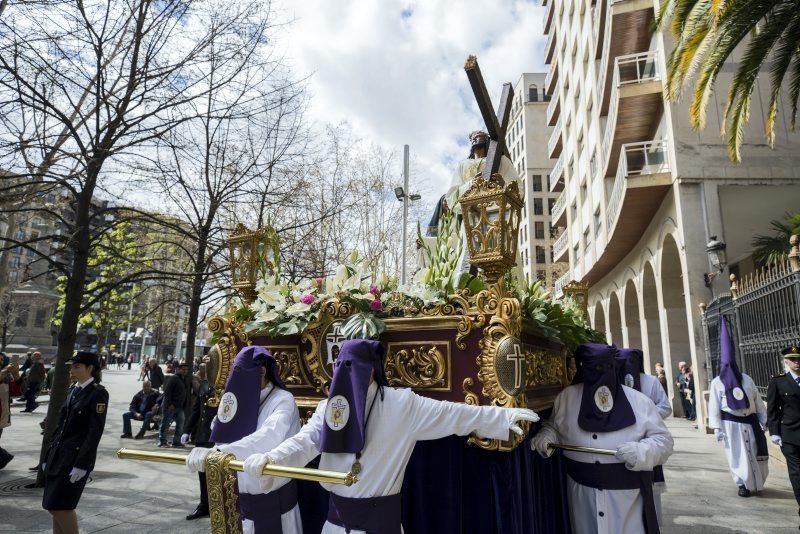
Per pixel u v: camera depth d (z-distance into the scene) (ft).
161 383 46.06
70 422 14.67
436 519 9.85
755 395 23.02
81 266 25.14
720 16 25.93
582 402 11.23
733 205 49.60
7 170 25.30
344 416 8.09
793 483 18.71
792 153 47.44
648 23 58.44
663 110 54.03
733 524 18.10
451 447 10.03
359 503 8.07
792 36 28.27
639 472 10.79
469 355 9.50
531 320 10.78
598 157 76.74
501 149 13.42
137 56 25.03
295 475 7.29
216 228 31.76
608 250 70.08
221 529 7.97
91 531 17.87
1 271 38.52
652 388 16.83
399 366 10.01
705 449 34.30
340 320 10.76
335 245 43.57
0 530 17.95
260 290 12.16
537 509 10.98
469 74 12.78
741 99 31.60
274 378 10.50
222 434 9.63
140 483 25.39
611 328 83.97
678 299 55.11
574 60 99.14
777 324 26.61
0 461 26.43
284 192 34.22
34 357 54.85
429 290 10.12
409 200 50.70
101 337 90.84
